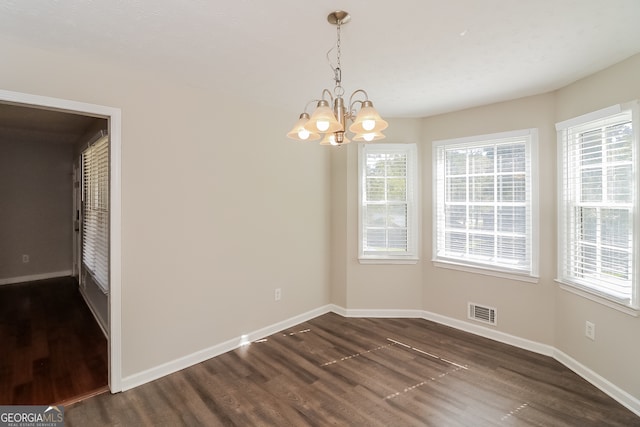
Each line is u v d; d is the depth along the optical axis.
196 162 2.79
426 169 3.71
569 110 2.70
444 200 3.62
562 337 2.80
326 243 4.02
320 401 2.25
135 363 2.45
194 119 2.77
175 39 1.98
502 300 3.20
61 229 5.58
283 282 3.52
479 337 3.29
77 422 2.04
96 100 2.26
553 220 2.88
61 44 2.02
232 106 3.03
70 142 5.37
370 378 2.54
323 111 1.52
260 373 2.62
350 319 3.81
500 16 1.74
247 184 3.17
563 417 2.07
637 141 2.12
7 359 2.81
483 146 3.32
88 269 4.14
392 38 1.97
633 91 2.16
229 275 3.04
